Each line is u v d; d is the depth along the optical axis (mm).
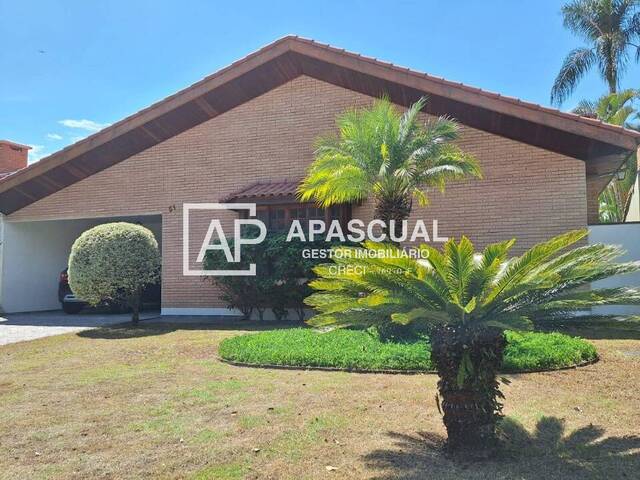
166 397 5980
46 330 12461
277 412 5340
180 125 14766
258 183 14109
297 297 12281
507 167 11891
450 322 4277
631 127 25328
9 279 17000
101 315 16016
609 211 25641
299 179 13695
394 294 4312
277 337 9148
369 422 5012
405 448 4363
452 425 4184
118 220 18141
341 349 7922
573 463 3996
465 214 12133
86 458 4242
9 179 15312
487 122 11867
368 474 3848
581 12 26578
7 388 6617
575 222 11391
